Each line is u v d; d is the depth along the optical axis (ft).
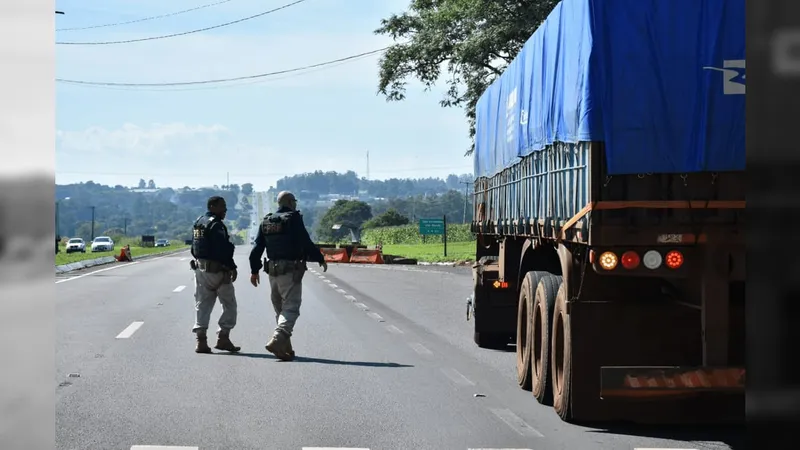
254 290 163.12
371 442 46.57
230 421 51.47
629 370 46.39
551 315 56.03
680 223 45.65
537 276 61.57
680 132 45.80
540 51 59.06
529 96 62.95
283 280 76.69
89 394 59.77
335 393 60.80
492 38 251.19
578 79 47.85
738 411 49.52
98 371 69.51
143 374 68.23
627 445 46.26
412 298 149.18
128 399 58.03
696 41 46.14
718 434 48.91
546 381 56.24
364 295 156.25
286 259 76.48
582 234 47.09
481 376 68.80
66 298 142.00
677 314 49.01
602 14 46.39
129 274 228.22
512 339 94.58
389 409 55.47
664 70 46.16
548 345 56.13
